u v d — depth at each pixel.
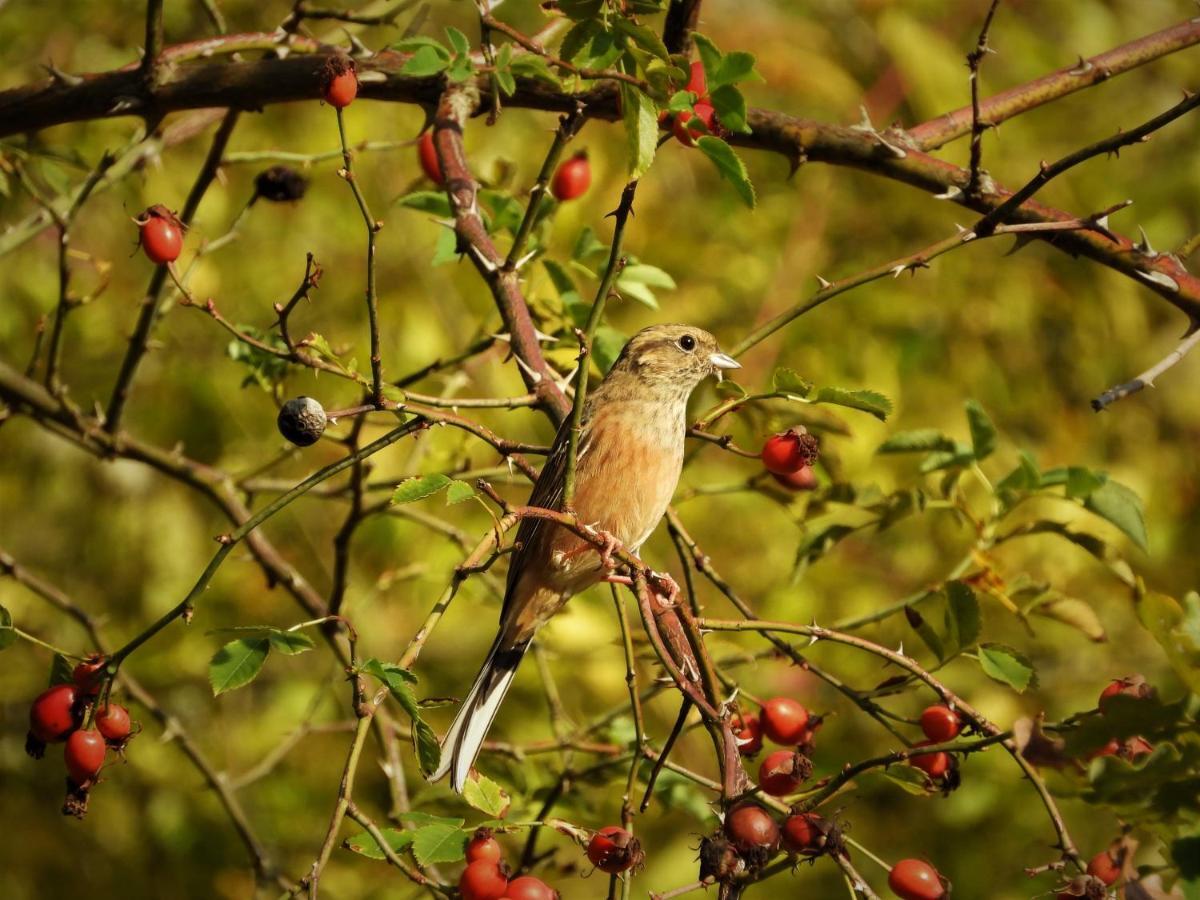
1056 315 13.73
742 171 5.85
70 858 12.16
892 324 13.23
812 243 13.52
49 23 12.39
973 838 12.32
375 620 12.34
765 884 12.23
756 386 12.84
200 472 9.21
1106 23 14.21
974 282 13.45
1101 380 13.71
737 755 5.37
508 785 8.05
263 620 12.74
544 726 11.16
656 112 5.79
